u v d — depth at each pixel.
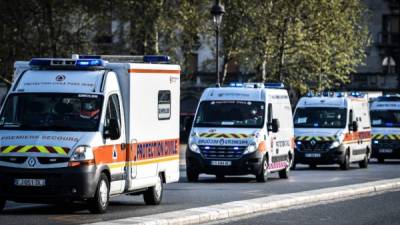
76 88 26.09
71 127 25.41
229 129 41.50
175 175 30.47
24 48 73.31
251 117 41.91
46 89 26.14
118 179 26.41
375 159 73.31
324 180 43.53
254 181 42.28
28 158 24.61
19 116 25.77
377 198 33.91
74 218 24.50
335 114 54.78
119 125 26.53
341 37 80.25
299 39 78.19
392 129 65.50
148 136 28.27
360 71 118.56
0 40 73.06
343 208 29.89
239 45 81.12
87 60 26.59
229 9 80.50
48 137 24.94
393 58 119.62
